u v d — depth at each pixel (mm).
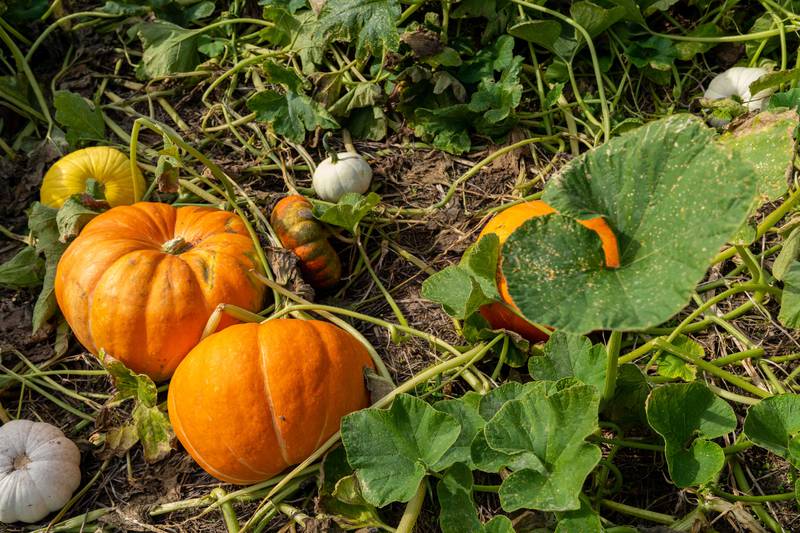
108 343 2027
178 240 2088
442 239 2297
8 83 2479
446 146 2393
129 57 2584
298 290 2129
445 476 1868
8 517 1972
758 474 1958
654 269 1671
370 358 2066
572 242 1717
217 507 1971
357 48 2322
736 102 2359
